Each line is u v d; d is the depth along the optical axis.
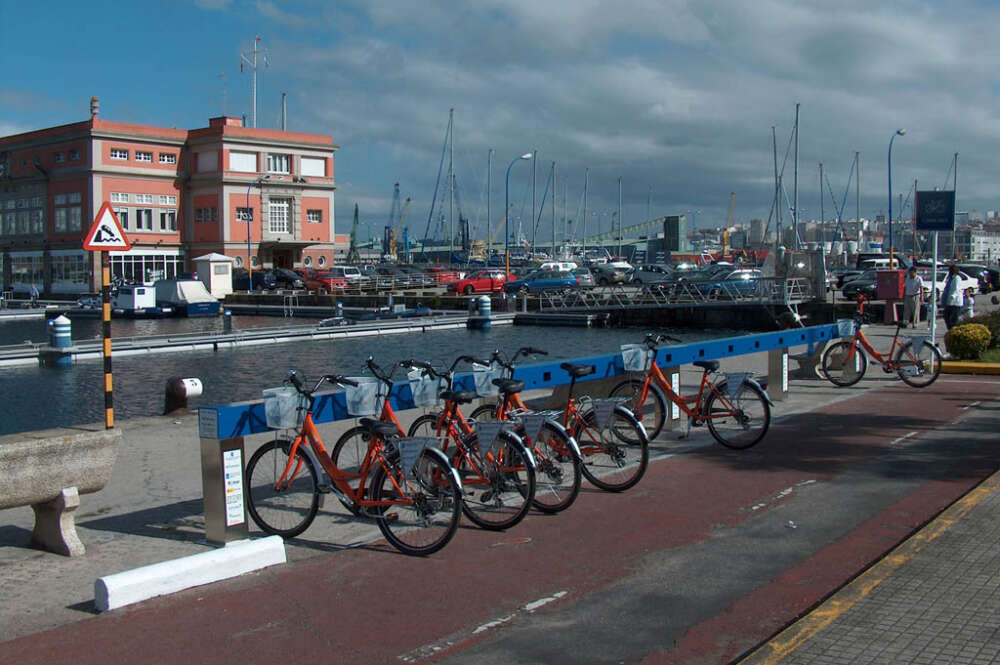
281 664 4.59
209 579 5.77
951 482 8.03
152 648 4.79
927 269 47.19
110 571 6.04
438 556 6.28
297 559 6.27
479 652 4.70
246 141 76.00
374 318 52.75
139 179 74.56
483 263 101.31
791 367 16.48
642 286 52.28
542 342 41.09
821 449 9.58
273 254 79.50
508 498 6.93
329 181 81.81
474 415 8.70
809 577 5.70
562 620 5.11
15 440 6.16
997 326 18.11
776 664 4.36
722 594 5.46
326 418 6.91
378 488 6.43
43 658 4.67
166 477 8.85
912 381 14.17
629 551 6.32
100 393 26.61
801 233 137.38
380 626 5.06
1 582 5.83
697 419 9.73
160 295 59.44
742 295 46.62
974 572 5.54
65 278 75.75
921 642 4.56
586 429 8.09
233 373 30.83
